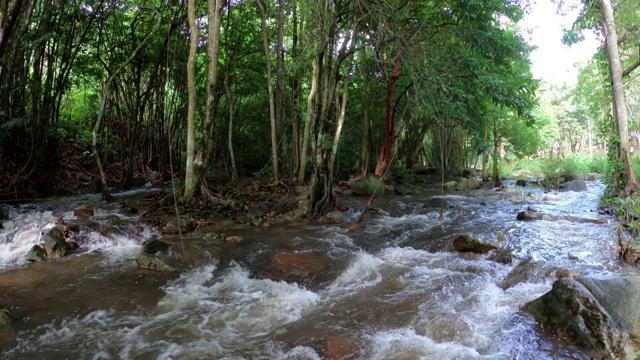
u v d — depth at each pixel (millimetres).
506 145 26828
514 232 8406
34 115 13125
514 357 4113
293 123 16906
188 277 6719
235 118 20719
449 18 14172
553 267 6121
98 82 19016
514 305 5227
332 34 10680
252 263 7477
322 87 11320
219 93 17859
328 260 7414
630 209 8812
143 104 17047
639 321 4219
